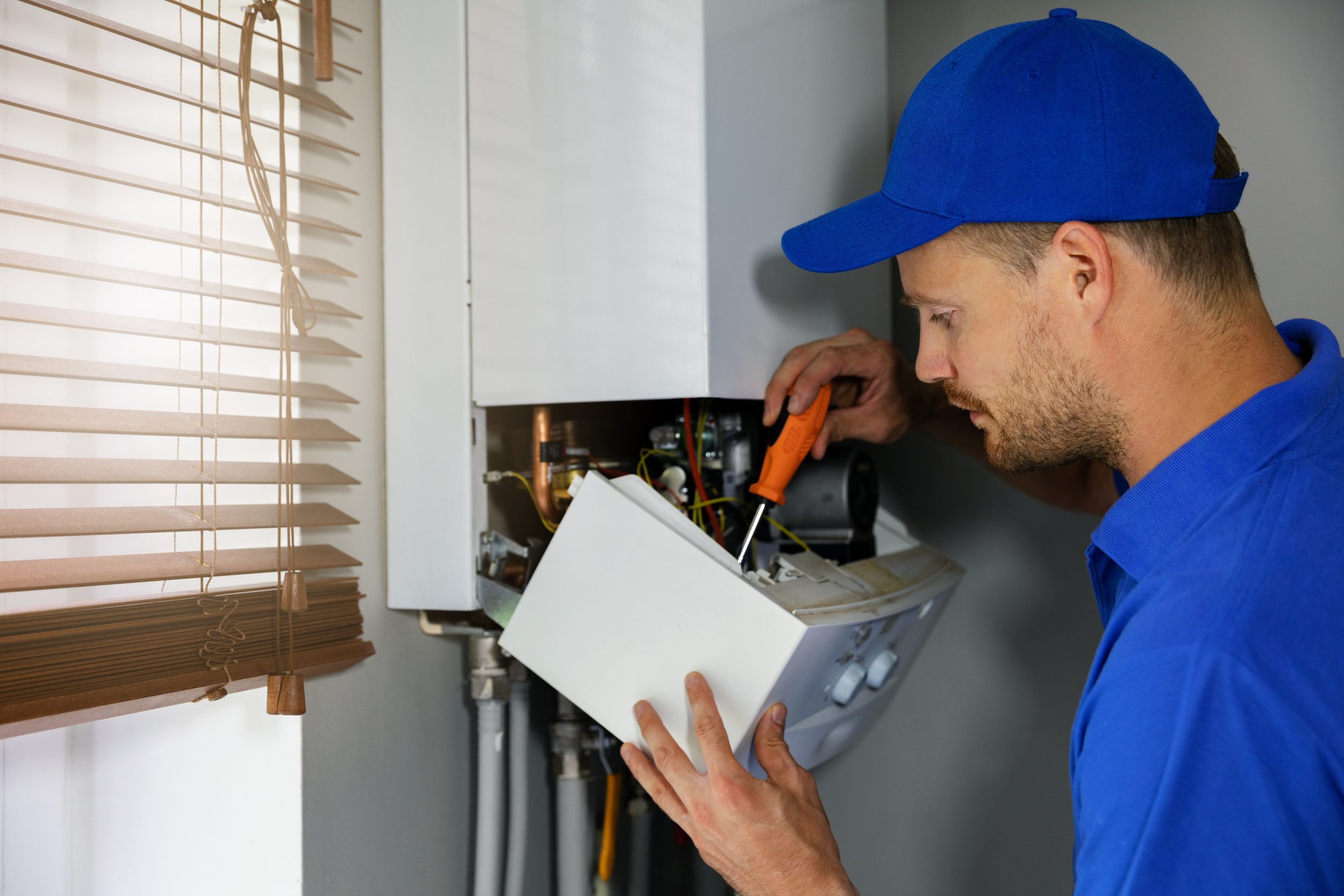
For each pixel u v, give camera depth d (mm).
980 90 664
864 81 1158
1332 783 469
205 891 874
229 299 795
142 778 897
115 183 812
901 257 754
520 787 1056
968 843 1461
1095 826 512
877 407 1123
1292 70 1240
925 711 1493
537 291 914
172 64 890
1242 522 548
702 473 1033
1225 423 589
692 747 798
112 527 690
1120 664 539
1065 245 644
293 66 905
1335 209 1225
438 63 975
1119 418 659
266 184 773
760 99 911
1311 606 502
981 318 694
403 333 989
